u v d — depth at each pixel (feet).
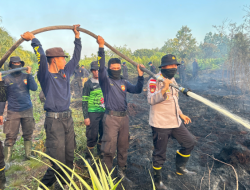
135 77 53.01
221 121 15.16
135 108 20.21
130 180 8.52
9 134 9.77
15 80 9.75
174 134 8.15
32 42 6.92
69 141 7.43
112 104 7.95
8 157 9.75
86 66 63.87
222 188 7.70
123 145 8.34
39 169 9.50
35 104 21.81
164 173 8.95
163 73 8.05
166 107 7.81
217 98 21.58
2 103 9.56
